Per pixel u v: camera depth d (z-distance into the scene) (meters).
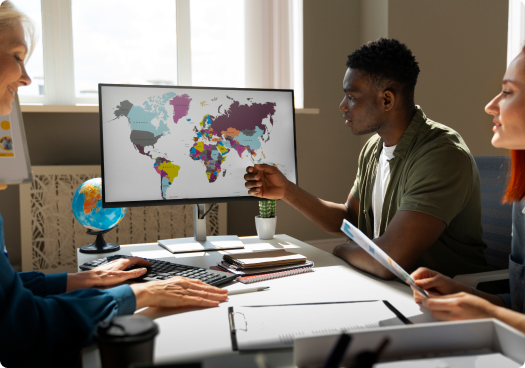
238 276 1.04
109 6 2.40
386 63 1.27
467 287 0.90
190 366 0.38
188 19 2.48
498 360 0.51
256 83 2.55
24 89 2.28
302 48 2.61
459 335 0.54
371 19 2.67
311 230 2.65
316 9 2.63
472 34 2.79
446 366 0.50
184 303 0.83
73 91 2.36
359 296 0.90
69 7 2.30
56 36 2.29
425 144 1.25
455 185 1.15
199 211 1.48
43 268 2.16
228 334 0.70
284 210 2.59
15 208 2.18
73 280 0.94
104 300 0.74
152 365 0.38
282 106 1.51
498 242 1.33
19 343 0.65
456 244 1.27
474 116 2.86
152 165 1.37
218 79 2.60
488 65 2.86
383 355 0.52
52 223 2.15
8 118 1.37
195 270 1.06
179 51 2.48
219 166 1.44
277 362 0.60
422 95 2.70
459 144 1.23
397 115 1.32
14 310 0.66
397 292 0.93
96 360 0.63
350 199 1.63
